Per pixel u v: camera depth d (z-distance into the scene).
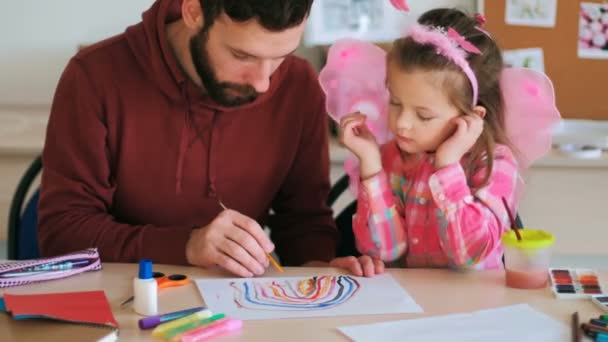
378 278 1.34
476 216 1.40
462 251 1.40
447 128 1.45
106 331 1.07
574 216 2.51
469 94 1.43
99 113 1.54
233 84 1.42
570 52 2.64
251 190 1.67
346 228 1.78
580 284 1.28
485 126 1.49
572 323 1.13
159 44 1.54
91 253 1.35
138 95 1.55
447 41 1.41
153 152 1.58
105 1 2.65
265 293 1.26
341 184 1.85
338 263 1.41
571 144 2.54
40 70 2.68
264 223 1.76
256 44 1.30
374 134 1.63
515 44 2.63
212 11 1.33
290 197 1.75
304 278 1.34
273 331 1.11
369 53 1.60
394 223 1.52
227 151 1.61
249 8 1.25
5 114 2.60
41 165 1.74
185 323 1.11
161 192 1.61
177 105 1.56
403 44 1.45
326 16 2.60
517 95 1.51
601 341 1.08
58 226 1.50
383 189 1.52
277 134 1.65
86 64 1.55
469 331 1.12
